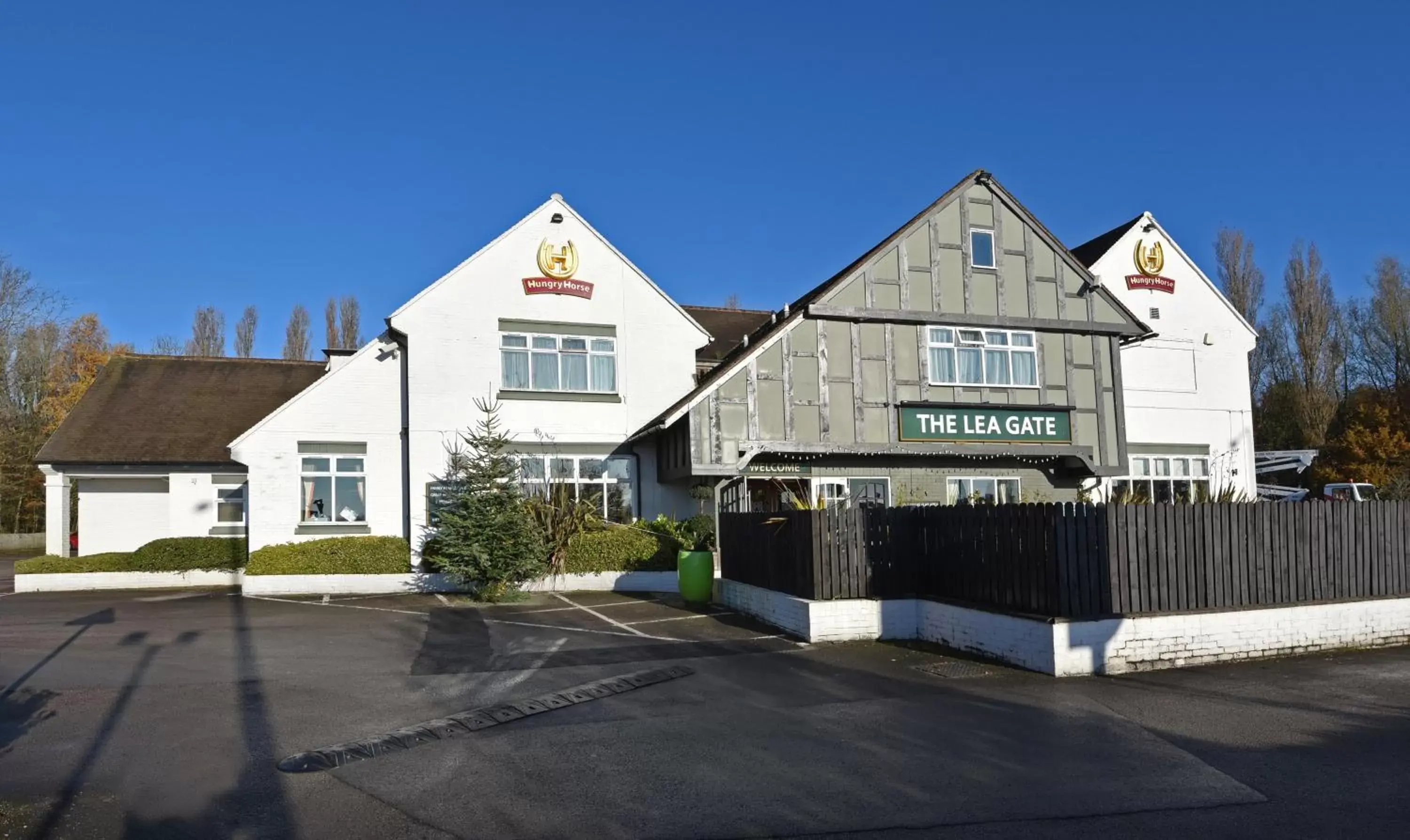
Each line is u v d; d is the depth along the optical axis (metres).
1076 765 7.15
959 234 21.94
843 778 6.94
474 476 18.23
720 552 16.94
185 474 23.11
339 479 20.92
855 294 20.94
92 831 6.01
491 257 21.64
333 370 23.16
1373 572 12.00
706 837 5.82
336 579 19.61
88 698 9.77
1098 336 22.92
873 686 10.05
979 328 21.88
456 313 21.25
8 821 6.18
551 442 21.53
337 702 9.56
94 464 22.19
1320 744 7.61
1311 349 45.31
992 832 5.84
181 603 18.34
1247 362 27.86
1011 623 10.97
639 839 5.81
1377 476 39.34
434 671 11.13
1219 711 8.70
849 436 20.62
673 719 8.78
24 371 43.06
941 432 21.23
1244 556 11.31
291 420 20.73
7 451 41.75
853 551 13.00
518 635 13.80
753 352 20.17
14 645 13.19
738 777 6.99
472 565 17.80
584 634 13.77
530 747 7.86
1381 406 42.75
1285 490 33.94
